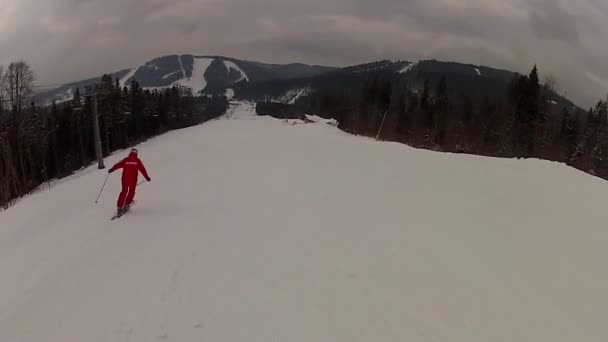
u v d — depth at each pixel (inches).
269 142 1325.0
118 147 2453.2
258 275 301.1
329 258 326.0
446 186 546.0
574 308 256.5
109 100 2365.9
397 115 2287.2
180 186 649.0
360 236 371.6
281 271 306.0
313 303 260.4
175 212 494.6
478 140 1847.9
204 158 993.5
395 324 237.3
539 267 309.9
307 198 521.3
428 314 247.3
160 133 3021.7
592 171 1528.1
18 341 246.4
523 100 1711.4
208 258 337.1
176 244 375.9
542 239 362.0
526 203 463.8
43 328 256.4
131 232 426.6
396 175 635.5
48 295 303.4
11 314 284.5
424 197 496.7
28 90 2065.7
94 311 266.8
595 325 239.6
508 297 267.0
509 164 674.2
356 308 253.9
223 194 574.9
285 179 656.4
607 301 265.0
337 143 1240.8
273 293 274.2
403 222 407.8
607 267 311.3
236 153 1058.7
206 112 5812.0
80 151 2178.9
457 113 2357.3
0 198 1251.2
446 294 269.6
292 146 1175.0
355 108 2596.0
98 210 556.1
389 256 327.3
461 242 354.9
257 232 395.9
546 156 1593.3
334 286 281.0
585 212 433.4
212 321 244.5
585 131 1857.8
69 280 323.3
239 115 6707.7
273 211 470.0
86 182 866.8
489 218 416.5
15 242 490.3
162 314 255.1
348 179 627.8
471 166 669.9
